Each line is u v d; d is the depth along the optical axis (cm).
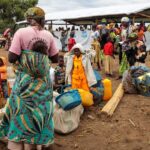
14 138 278
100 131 366
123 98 486
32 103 276
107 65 674
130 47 591
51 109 285
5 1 2572
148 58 998
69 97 358
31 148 285
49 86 284
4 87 444
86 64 441
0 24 2547
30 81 276
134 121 392
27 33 276
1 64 445
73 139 346
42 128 280
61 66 480
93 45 746
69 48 1049
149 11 1403
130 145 333
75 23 1766
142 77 499
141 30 978
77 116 377
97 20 1518
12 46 276
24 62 275
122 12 1373
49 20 1672
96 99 445
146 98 490
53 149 318
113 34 871
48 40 285
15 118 279
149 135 355
